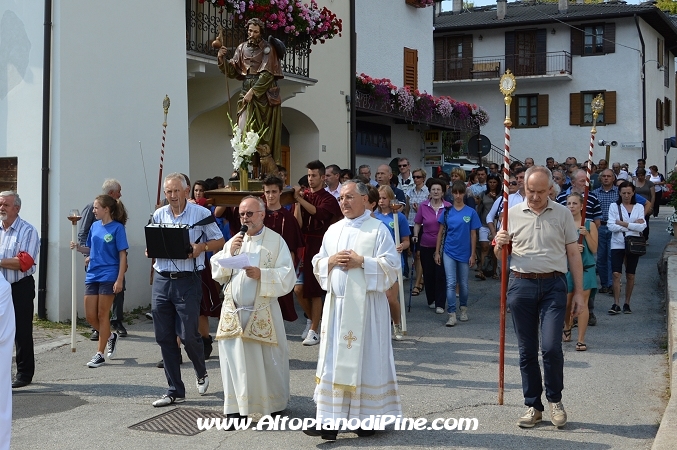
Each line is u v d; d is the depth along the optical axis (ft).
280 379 22.11
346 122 60.75
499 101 119.44
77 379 27.07
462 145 81.76
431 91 83.82
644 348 30.17
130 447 19.97
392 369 20.52
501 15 118.01
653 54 120.26
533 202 20.31
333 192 36.24
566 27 114.93
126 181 38.75
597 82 114.42
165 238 22.70
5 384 15.21
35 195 36.14
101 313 28.94
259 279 21.57
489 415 21.97
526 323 20.63
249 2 45.52
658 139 123.44
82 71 36.58
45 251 35.50
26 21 36.22
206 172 49.83
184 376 27.22
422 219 39.17
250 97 33.30
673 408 19.22
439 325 35.83
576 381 25.45
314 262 20.86
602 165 67.36
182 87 42.04
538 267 20.22
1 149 36.99
